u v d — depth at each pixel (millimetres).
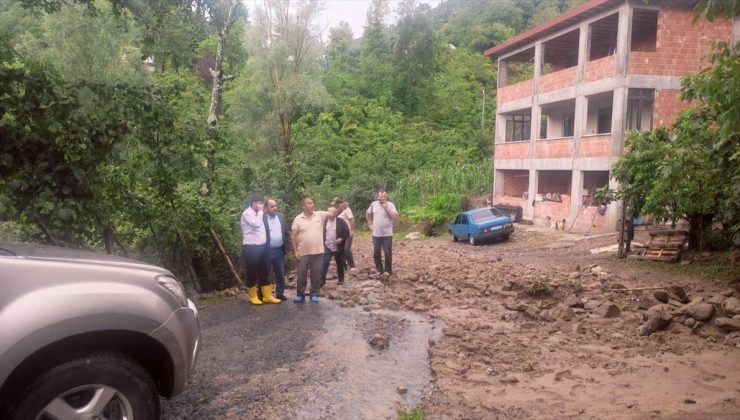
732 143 10344
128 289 3426
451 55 70312
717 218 12445
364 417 4590
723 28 21281
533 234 24109
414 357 6191
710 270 12227
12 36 7891
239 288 11109
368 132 50625
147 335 3438
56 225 7723
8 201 7242
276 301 8953
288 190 18547
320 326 7418
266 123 30609
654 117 21266
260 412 4645
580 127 23828
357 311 8383
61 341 3139
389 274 11602
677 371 6125
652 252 14438
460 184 36438
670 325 7738
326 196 36781
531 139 27797
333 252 10586
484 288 10086
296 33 31328
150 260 11383
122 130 8352
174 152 9227
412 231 31797
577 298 9133
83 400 3193
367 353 6273
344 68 66312
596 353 6750
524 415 4824
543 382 5707
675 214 12922
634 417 4824
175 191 10641
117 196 9633
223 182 13250
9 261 3121
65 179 7633
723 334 7469
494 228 23109
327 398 4965
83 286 3256
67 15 20281
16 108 7219
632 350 6883
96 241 10156
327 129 48875
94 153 8086
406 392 5160
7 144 7137
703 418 4793
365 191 38500
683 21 21125
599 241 19750
